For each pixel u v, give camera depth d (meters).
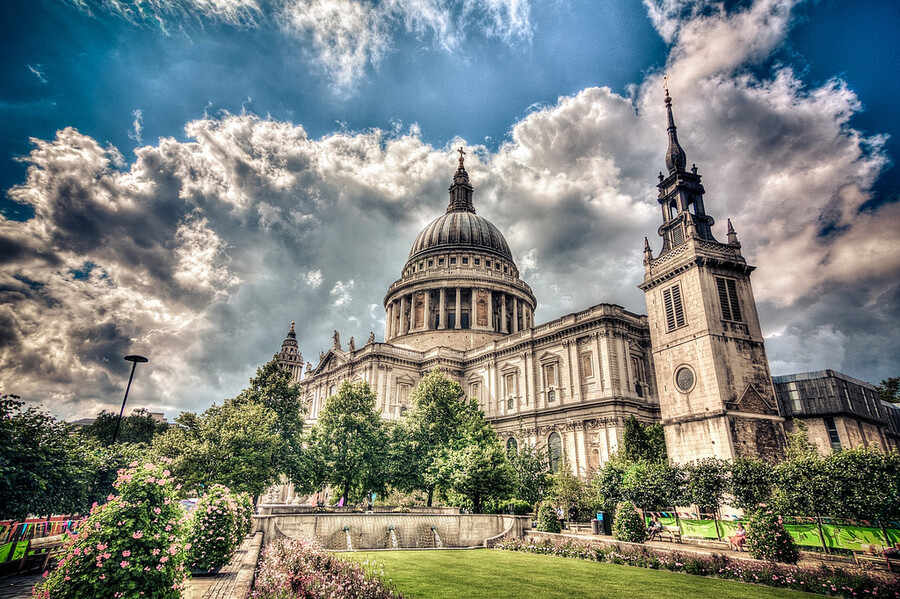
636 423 49.72
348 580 15.75
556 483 49.78
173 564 12.88
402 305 105.62
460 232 112.31
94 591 11.77
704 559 22.66
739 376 44.03
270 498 71.12
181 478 39.16
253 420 44.19
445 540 34.59
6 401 21.28
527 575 20.86
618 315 63.56
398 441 50.97
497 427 74.12
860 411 56.25
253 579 18.83
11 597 16.89
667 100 57.41
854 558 24.75
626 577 20.86
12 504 20.77
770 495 29.73
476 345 92.38
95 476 29.28
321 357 98.75
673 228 51.81
